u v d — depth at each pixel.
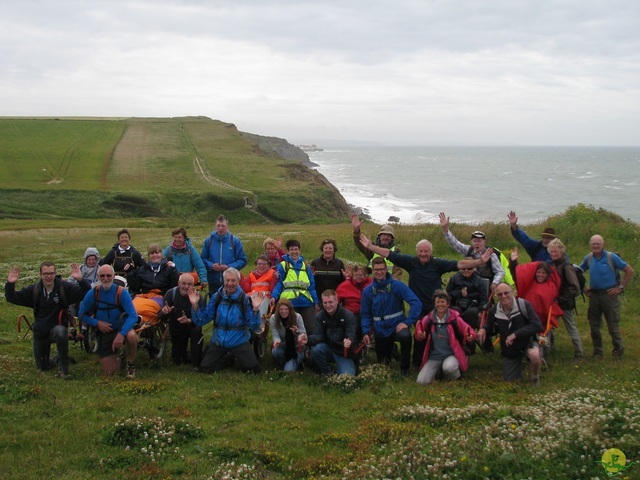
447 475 6.48
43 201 79.56
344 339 11.16
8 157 108.81
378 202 93.69
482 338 10.83
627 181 133.50
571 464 6.55
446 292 11.37
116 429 8.16
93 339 13.12
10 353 12.59
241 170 108.44
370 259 13.55
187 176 100.81
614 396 8.83
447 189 115.62
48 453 7.63
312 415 9.34
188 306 11.82
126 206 80.44
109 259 13.63
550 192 106.56
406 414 8.83
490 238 26.38
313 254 25.44
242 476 7.07
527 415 8.24
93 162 108.81
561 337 13.87
